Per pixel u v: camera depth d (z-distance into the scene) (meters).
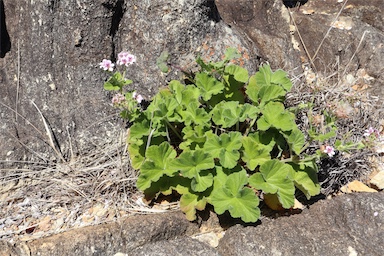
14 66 1.18
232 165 1.05
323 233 1.05
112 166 1.13
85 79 1.17
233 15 1.36
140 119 1.10
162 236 1.06
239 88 1.16
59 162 1.14
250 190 1.03
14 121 1.15
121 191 1.11
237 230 1.05
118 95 1.08
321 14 1.45
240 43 1.22
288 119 1.08
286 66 1.31
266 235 1.04
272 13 1.39
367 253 1.02
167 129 1.11
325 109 1.20
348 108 1.16
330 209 1.08
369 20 1.46
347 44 1.37
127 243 1.04
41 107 1.16
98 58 1.18
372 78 1.35
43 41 1.16
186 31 1.18
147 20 1.18
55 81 1.17
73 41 1.16
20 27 1.17
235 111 1.10
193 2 1.17
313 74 1.34
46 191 1.10
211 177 1.06
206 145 1.07
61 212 1.08
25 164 1.13
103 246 1.03
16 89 1.17
